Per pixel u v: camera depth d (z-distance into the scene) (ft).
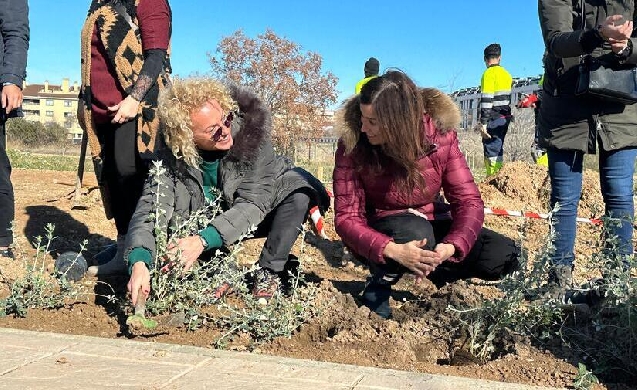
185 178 11.36
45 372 8.10
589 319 10.93
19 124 105.91
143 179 13.37
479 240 11.96
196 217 11.02
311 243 17.83
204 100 10.39
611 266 10.53
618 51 10.69
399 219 11.18
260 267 12.16
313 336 10.58
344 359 9.48
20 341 9.20
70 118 207.21
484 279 12.64
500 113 32.12
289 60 72.43
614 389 8.75
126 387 7.70
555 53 11.36
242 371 8.31
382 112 9.77
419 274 10.35
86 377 7.98
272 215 12.42
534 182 25.43
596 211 12.03
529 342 10.19
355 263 16.33
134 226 10.77
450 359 10.00
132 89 12.64
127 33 12.86
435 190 11.20
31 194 25.48
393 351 9.74
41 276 11.57
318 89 74.79
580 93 11.31
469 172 11.13
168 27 13.16
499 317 10.19
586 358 9.62
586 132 11.77
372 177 10.94
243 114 11.35
